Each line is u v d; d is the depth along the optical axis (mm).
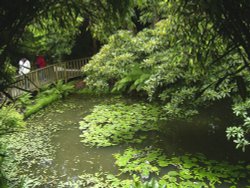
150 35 10586
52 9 2396
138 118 8344
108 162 6242
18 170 6059
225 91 6035
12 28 1831
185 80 7191
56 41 11000
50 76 11484
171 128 7582
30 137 7754
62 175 5844
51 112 9703
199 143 6711
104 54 10969
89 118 8703
